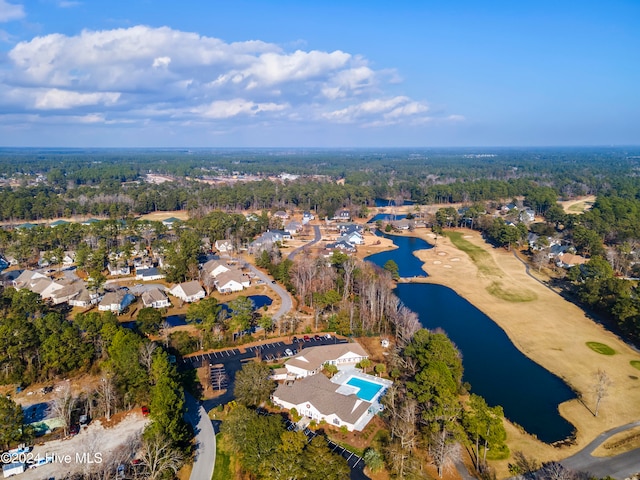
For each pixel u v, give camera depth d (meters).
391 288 128.62
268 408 71.50
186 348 88.81
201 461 59.12
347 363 86.69
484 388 79.88
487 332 103.69
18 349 76.62
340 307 109.00
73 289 118.75
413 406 64.19
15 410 60.84
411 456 58.31
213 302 105.38
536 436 66.44
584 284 123.19
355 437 64.62
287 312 111.12
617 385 80.75
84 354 79.94
